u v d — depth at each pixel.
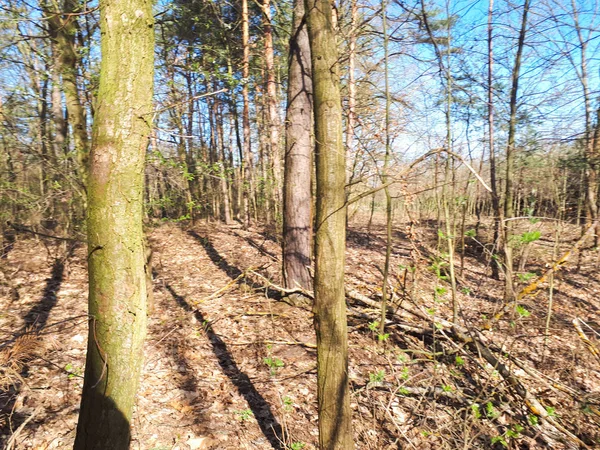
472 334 4.71
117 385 1.73
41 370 4.18
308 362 5.05
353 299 6.32
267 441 3.67
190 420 3.83
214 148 16.30
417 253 3.96
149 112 1.77
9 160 5.98
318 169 2.49
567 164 6.70
